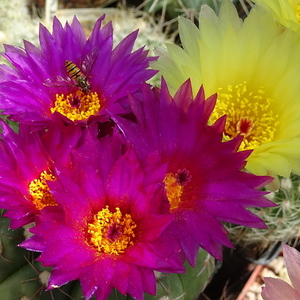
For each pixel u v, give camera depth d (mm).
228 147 156
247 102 189
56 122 161
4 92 171
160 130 157
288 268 165
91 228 156
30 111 173
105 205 158
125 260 148
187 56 175
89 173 151
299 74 177
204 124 157
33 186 166
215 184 157
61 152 163
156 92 162
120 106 168
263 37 182
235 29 183
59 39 188
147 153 155
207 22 177
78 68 180
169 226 152
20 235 167
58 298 167
